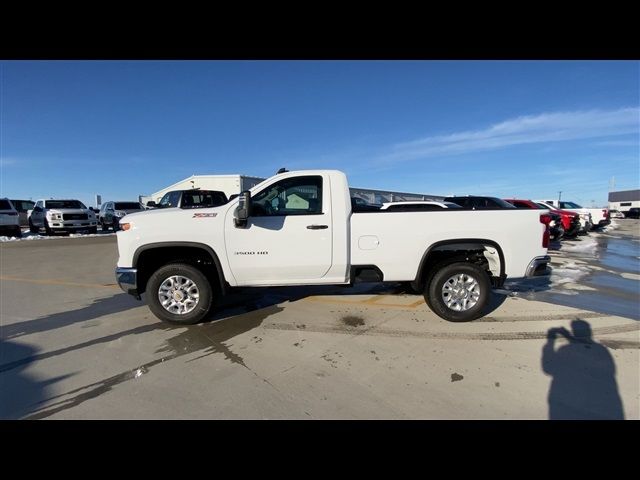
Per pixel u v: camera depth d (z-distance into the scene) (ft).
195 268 13.97
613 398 8.98
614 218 140.87
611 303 17.60
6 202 56.24
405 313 15.81
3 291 20.97
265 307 16.80
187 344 12.58
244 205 12.98
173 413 8.53
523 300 18.15
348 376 10.19
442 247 14.52
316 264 14.02
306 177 14.14
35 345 12.66
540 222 14.60
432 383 9.77
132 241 13.58
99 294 20.15
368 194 81.92
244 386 9.70
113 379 10.16
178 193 38.42
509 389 9.43
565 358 11.25
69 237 57.47
